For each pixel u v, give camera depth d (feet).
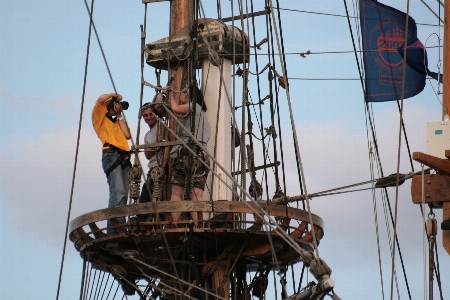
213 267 162.40
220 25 172.45
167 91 163.94
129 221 155.22
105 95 166.61
